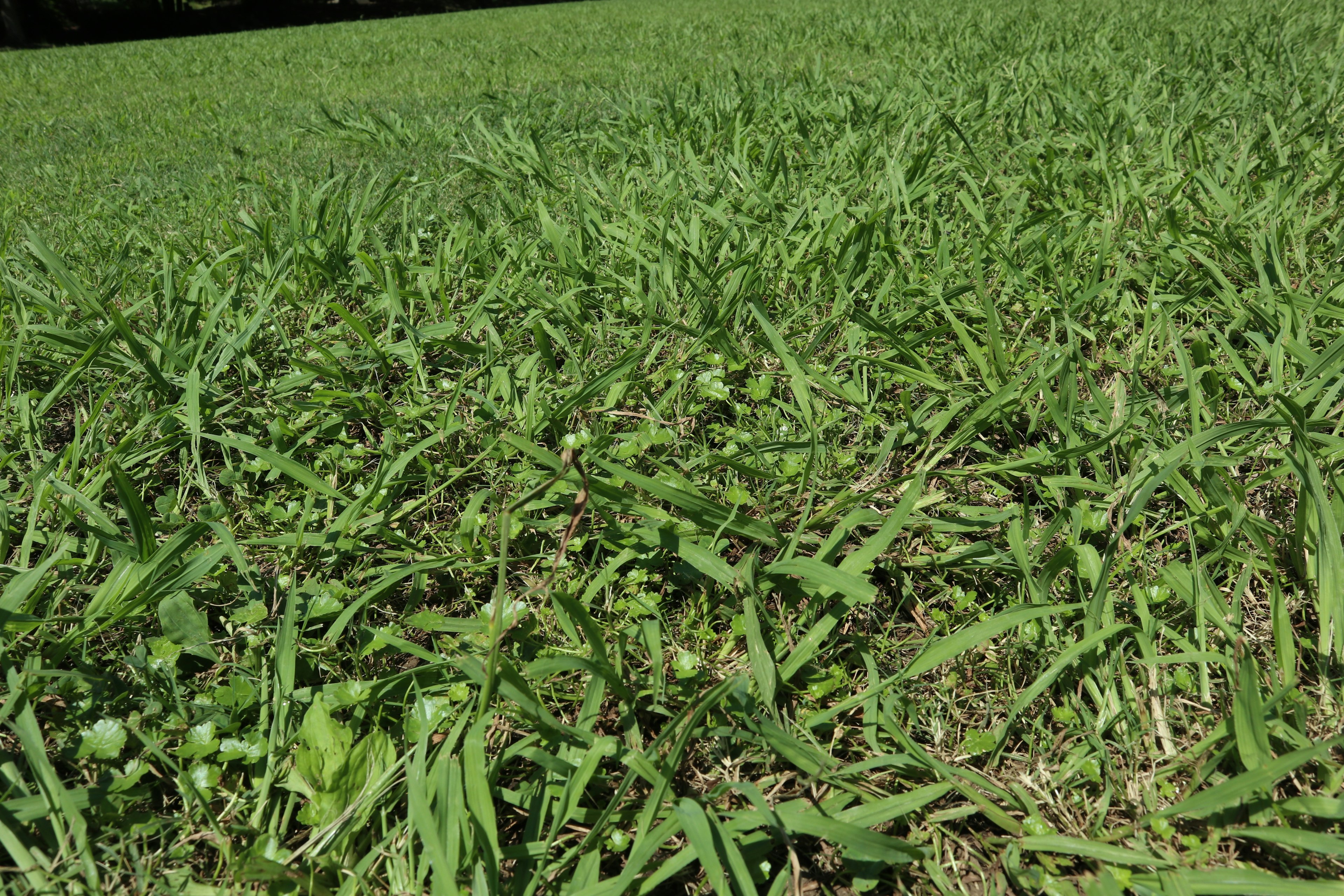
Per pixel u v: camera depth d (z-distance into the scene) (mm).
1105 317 2422
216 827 1205
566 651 1518
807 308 2426
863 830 1163
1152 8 7953
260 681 1473
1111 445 1894
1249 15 6984
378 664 1589
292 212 2916
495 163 4027
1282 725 1296
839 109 4504
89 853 1159
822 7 11609
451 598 1746
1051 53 5863
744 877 1104
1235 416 1989
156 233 3365
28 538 1643
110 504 1876
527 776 1370
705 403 2180
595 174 3328
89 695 1435
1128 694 1423
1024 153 3664
